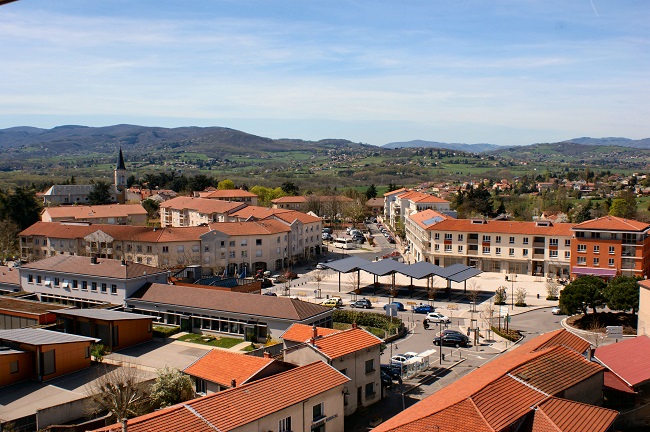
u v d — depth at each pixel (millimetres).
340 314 85312
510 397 39844
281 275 122375
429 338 78312
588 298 82188
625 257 109250
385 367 61781
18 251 143500
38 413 47312
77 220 159875
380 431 37531
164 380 50031
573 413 39062
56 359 59656
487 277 121625
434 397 42625
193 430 36344
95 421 46344
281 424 41406
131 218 172000
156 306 80688
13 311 74562
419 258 141875
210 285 93188
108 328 69562
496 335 79750
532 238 122750
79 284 88625
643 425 47031
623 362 51000
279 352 61750
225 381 46125
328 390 45031
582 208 196500
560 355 47906
